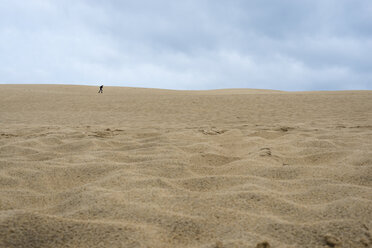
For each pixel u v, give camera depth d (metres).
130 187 1.90
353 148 2.95
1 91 18.12
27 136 4.35
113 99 14.52
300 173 2.18
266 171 2.26
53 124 6.89
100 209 1.52
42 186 2.01
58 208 1.61
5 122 7.41
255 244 1.17
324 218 1.40
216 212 1.50
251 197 1.67
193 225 1.36
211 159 2.75
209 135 4.51
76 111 10.44
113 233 1.26
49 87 28.84
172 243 1.21
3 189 1.90
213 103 11.75
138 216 1.44
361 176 2.02
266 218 1.41
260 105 10.59
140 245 1.17
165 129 5.43
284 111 8.77
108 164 2.47
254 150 3.11
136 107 11.20
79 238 1.23
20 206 1.65
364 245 1.16
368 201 1.55
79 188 1.90
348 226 1.29
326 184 1.90
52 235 1.25
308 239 1.21
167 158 2.70
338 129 4.68
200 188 1.94
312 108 9.09
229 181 2.04
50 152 3.01
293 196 1.73
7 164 2.46
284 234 1.26
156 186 1.93
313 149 2.96
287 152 2.98
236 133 4.55
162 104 11.91
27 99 14.64
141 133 4.59
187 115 8.70
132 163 2.53
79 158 2.72
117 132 4.84
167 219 1.41
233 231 1.30
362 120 6.11
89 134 4.55
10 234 1.23
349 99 10.84
